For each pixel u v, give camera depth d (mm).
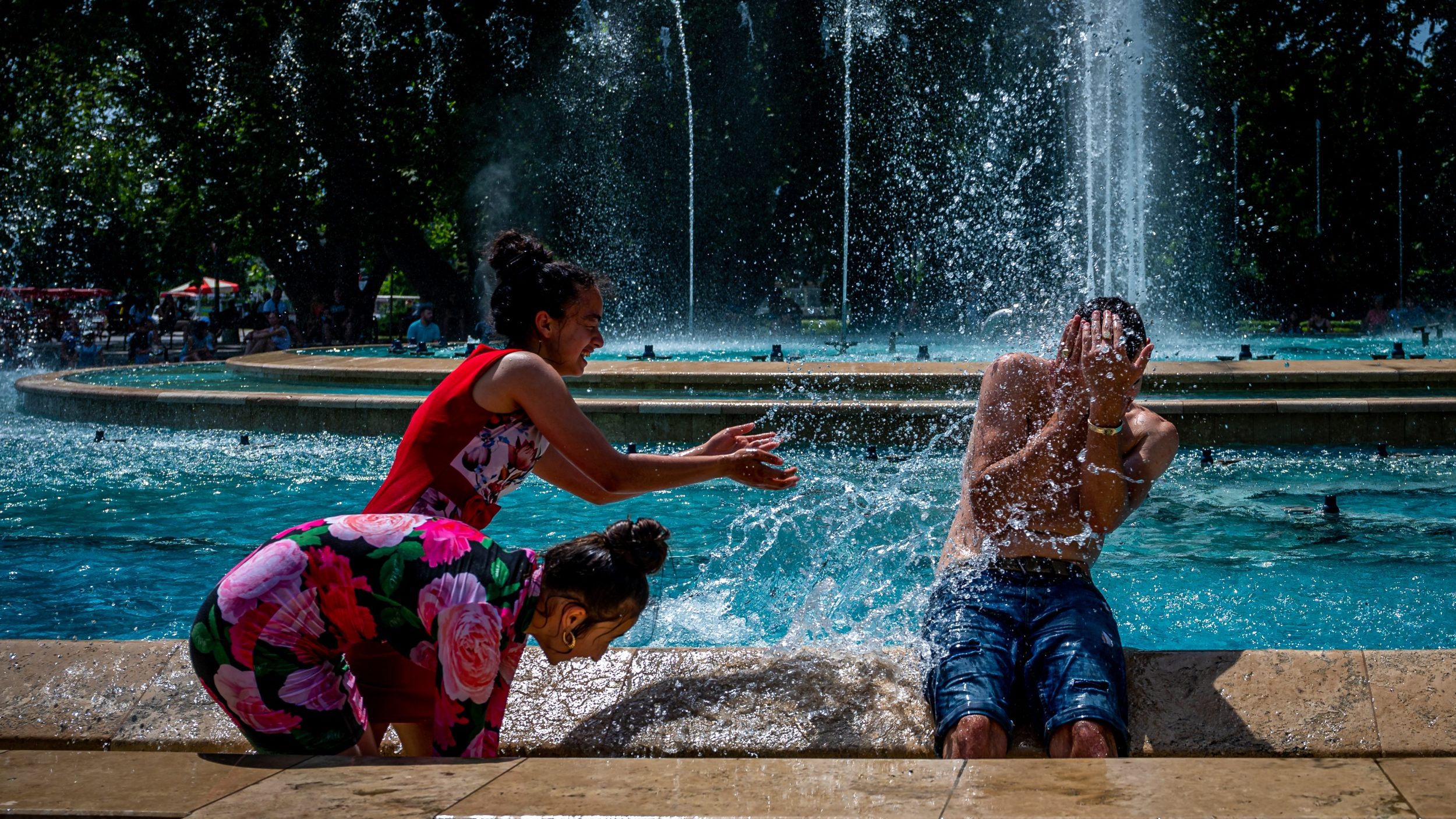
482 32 26172
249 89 25188
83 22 25250
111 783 2121
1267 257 28781
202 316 34500
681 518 6461
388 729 2828
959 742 2559
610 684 2930
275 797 2023
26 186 29125
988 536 3031
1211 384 9438
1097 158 26047
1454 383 9281
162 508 6820
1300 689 2756
